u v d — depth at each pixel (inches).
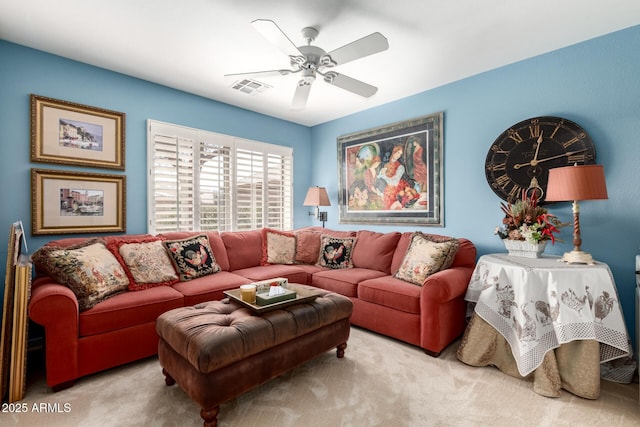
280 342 72.4
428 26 88.0
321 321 82.0
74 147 107.4
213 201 145.2
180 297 94.2
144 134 124.3
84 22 85.9
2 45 94.7
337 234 149.3
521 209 98.2
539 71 104.7
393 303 100.7
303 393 73.6
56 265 80.4
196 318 72.3
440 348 91.4
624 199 90.7
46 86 102.2
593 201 95.5
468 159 122.3
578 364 73.6
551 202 102.3
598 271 75.9
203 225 141.5
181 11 81.2
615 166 91.9
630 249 90.0
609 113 92.5
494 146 114.0
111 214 115.6
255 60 108.5
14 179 96.7
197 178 139.9
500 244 114.6
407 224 142.2
